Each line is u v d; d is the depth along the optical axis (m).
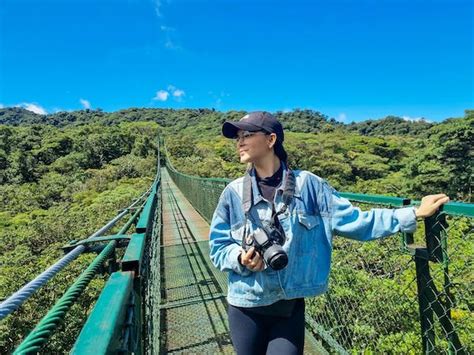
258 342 1.50
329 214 1.50
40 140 67.06
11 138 63.78
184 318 3.63
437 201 1.43
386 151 66.69
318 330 2.96
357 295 2.46
